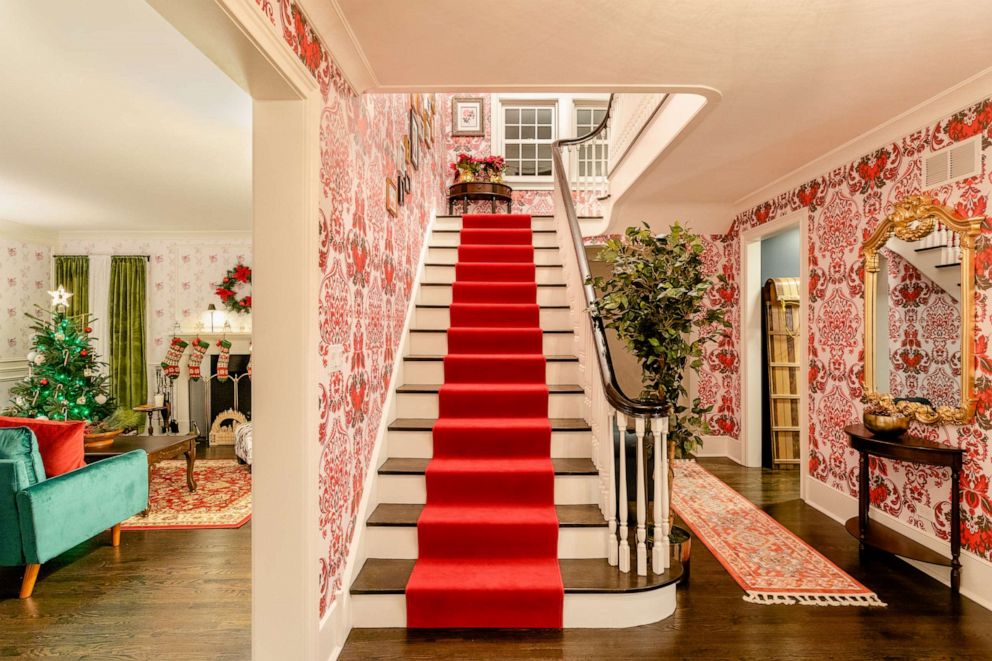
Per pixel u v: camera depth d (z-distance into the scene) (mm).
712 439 5738
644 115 4051
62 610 2691
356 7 2020
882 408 3248
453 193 6328
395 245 3686
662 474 2592
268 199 1931
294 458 1931
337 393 2312
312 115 1982
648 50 2363
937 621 2518
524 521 2678
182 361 6953
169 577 3053
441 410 3479
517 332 4039
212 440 6797
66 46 2545
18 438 2953
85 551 3428
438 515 2756
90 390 4629
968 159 2777
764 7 2043
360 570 2574
